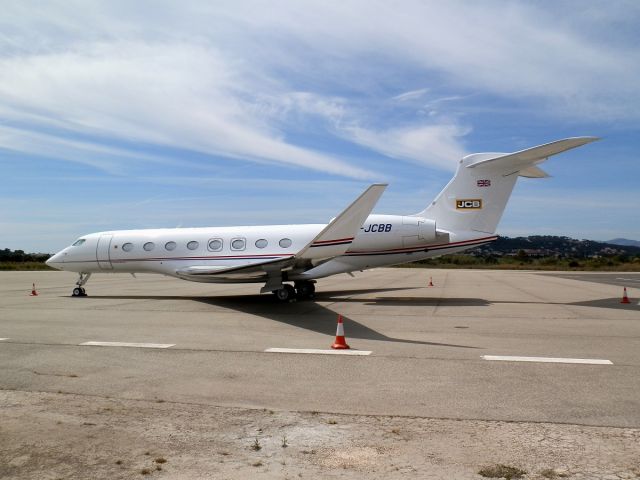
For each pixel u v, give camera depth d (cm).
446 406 644
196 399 685
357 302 1875
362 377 790
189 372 832
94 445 520
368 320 1407
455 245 1900
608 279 3522
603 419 591
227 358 933
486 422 584
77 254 2138
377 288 2602
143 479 442
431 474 447
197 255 2030
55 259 2164
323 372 824
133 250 2089
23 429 568
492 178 1888
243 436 545
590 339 1098
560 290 2469
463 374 802
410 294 2231
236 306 1755
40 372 837
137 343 1082
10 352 997
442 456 487
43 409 642
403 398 680
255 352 983
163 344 1070
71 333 1213
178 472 455
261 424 583
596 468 457
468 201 1900
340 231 1492
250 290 2533
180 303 1873
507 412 618
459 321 1381
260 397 692
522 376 786
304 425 579
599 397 675
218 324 1343
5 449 511
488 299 1991
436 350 988
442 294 2236
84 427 574
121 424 584
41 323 1379
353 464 470
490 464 467
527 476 441
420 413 618
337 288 2608
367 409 636
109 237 2130
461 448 506
